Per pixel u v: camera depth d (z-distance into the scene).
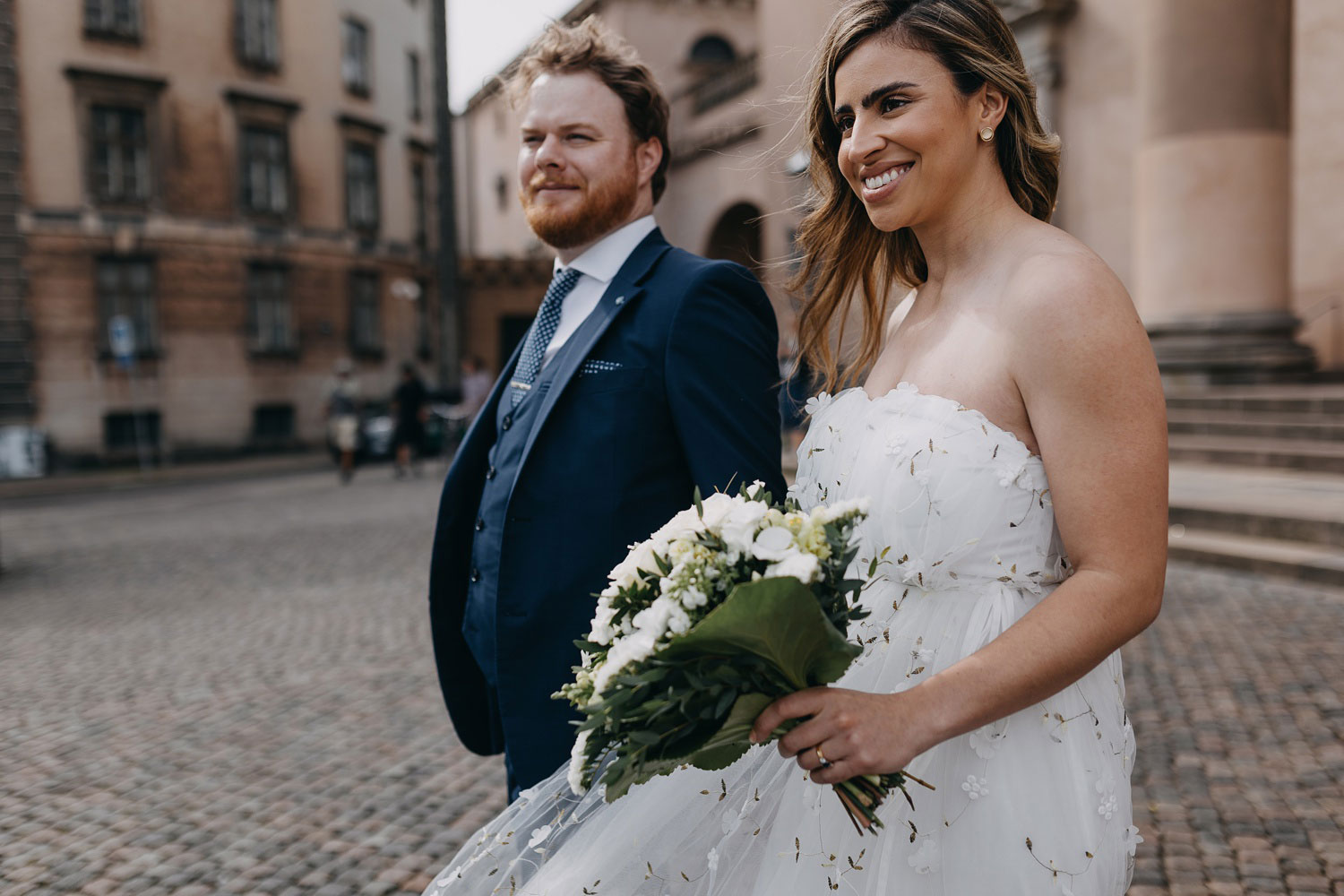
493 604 1.93
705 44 25.42
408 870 2.96
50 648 5.77
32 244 18.78
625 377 1.84
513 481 1.90
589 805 1.49
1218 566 6.04
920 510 1.21
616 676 1.07
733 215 21.39
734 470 1.77
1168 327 10.12
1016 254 1.24
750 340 1.88
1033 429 1.17
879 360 1.42
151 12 19.91
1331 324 11.07
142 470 18.86
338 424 15.08
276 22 21.84
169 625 6.20
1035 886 1.17
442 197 18.39
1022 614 1.20
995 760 1.19
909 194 1.26
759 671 1.08
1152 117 10.20
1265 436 8.49
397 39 25.14
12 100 18.55
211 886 2.90
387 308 24.42
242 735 4.16
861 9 1.28
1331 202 11.03
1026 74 1.29
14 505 14.41
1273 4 9.77
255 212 21.44
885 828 1.23
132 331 19.67
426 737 4.04
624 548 1.82
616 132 1.98
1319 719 3.67
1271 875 2.66
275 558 8.41
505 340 27.89
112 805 3.51
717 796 1.39
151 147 20.00
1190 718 3.76
